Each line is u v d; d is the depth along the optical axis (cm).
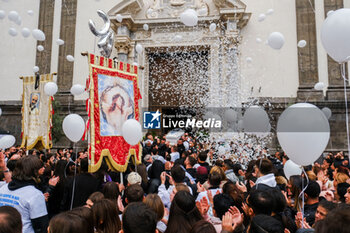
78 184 330
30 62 1478
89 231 171
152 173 429
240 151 897
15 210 157
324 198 328
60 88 1399
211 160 836
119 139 472
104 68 463
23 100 727
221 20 1293
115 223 211
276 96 1257
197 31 1327
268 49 1292
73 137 380
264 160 321
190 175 441
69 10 1450
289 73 1266
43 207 236
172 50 1381
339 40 267
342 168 401
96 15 1432
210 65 1311
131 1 1302
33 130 702
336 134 1172
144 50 1368
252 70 1282
